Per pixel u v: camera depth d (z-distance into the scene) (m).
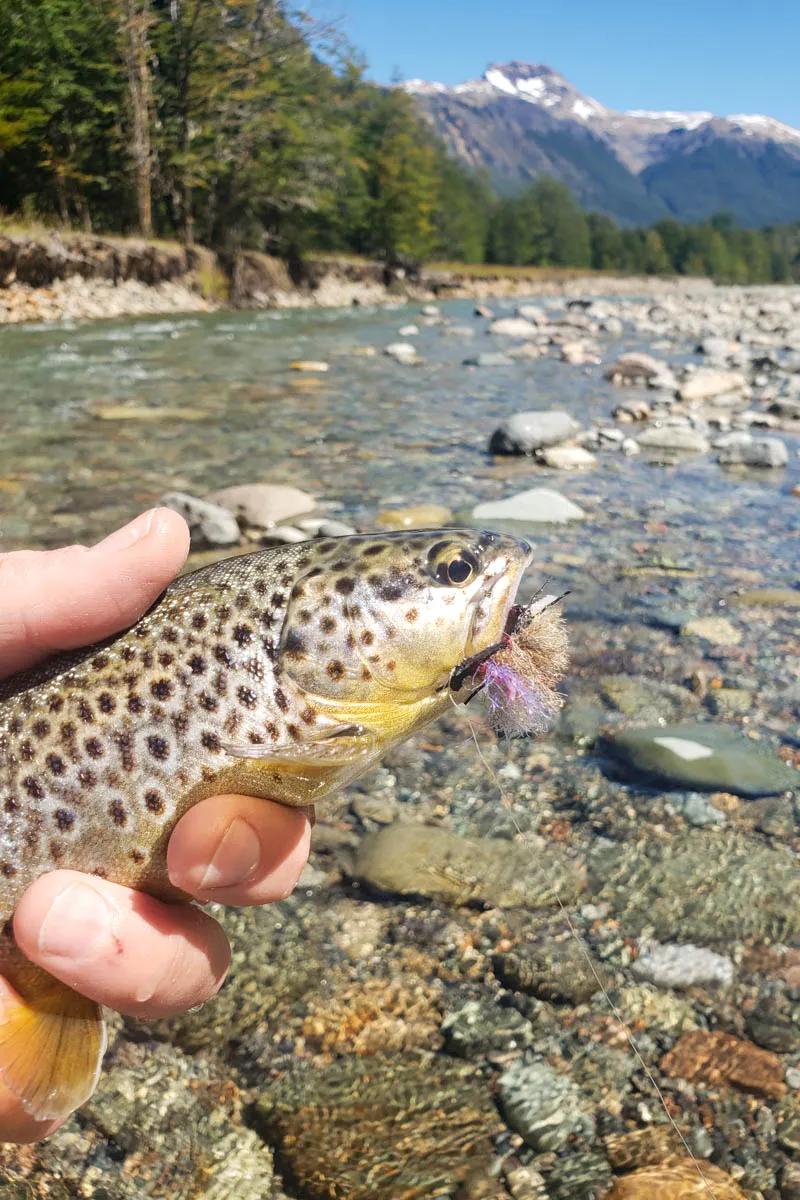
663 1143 0.21
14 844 0.16
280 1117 0.21
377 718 0.16
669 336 2.27
